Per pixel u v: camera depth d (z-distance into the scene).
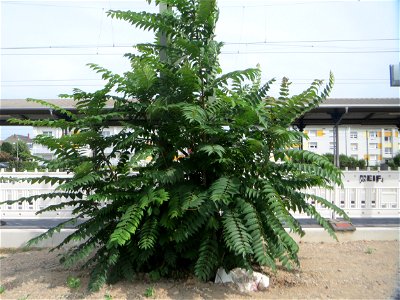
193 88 4.59
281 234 4.06
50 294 4.34
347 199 8.62
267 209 4.25
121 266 4.59
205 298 4.11
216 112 4.62
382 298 4.18
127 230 3.90
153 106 4.34
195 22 4.79
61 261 5.06
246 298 4.12
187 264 4.89
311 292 4.36
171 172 4.31
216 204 4.02
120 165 4.91
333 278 4.91
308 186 4.79
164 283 4.57
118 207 4.52
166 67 4.79
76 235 4.48
